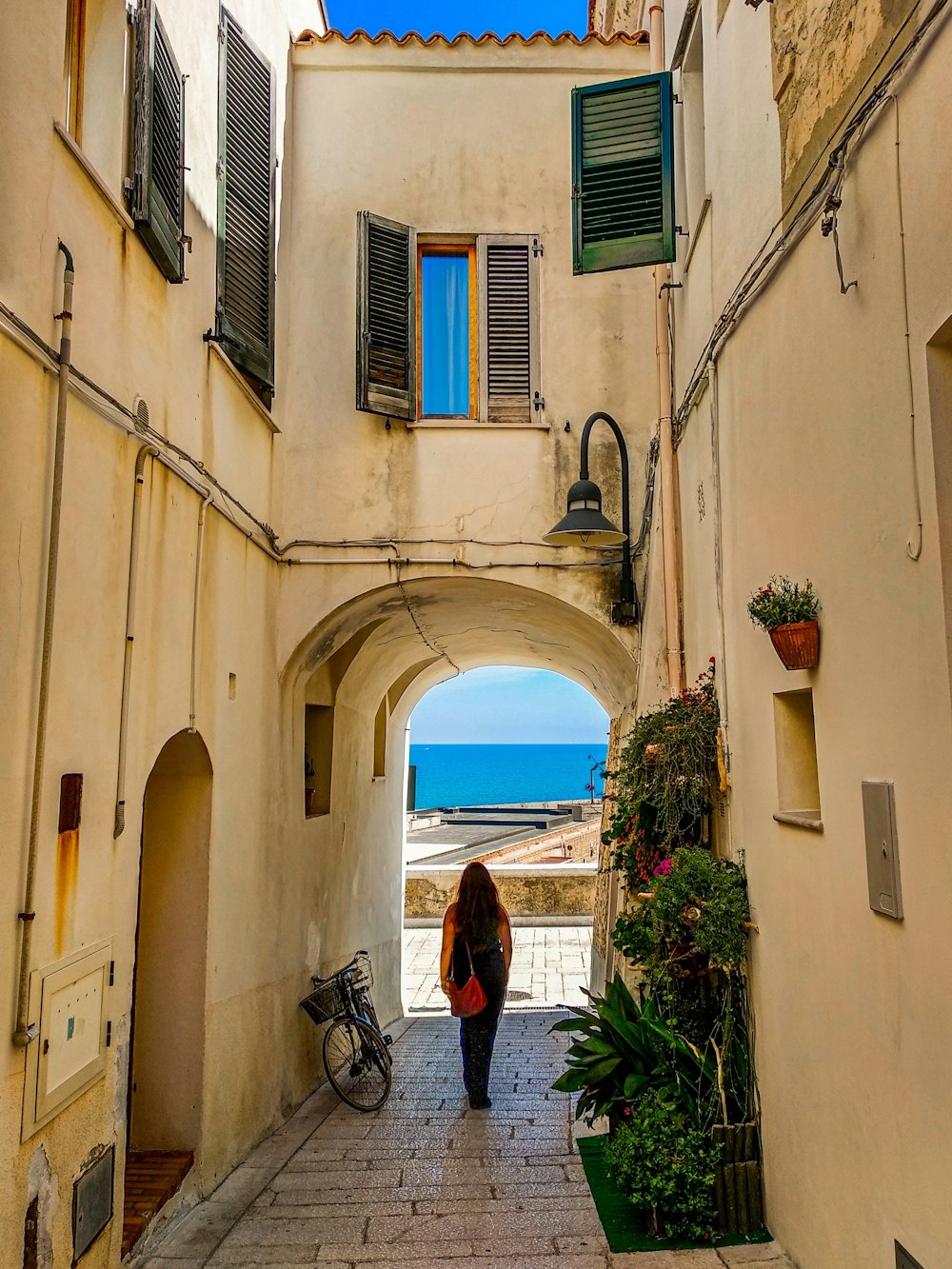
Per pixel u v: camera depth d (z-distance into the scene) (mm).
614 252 6281
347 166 8016
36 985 3580
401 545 7602
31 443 3592
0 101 3412
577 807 35875
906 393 2955
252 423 6891
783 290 4172
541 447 7750
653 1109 4707
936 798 2791
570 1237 4609
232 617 6324
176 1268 4434
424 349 8039
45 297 3709
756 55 4574
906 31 2947
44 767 3674
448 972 7125
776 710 4355
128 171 4605
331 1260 4457
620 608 7492
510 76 8148
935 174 2746
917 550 2900
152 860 5766
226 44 6324
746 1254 4266
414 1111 7078
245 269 6598
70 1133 3867
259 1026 6637
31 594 3586
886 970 3152
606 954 9703
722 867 5004
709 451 5625
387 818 11594
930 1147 2846
